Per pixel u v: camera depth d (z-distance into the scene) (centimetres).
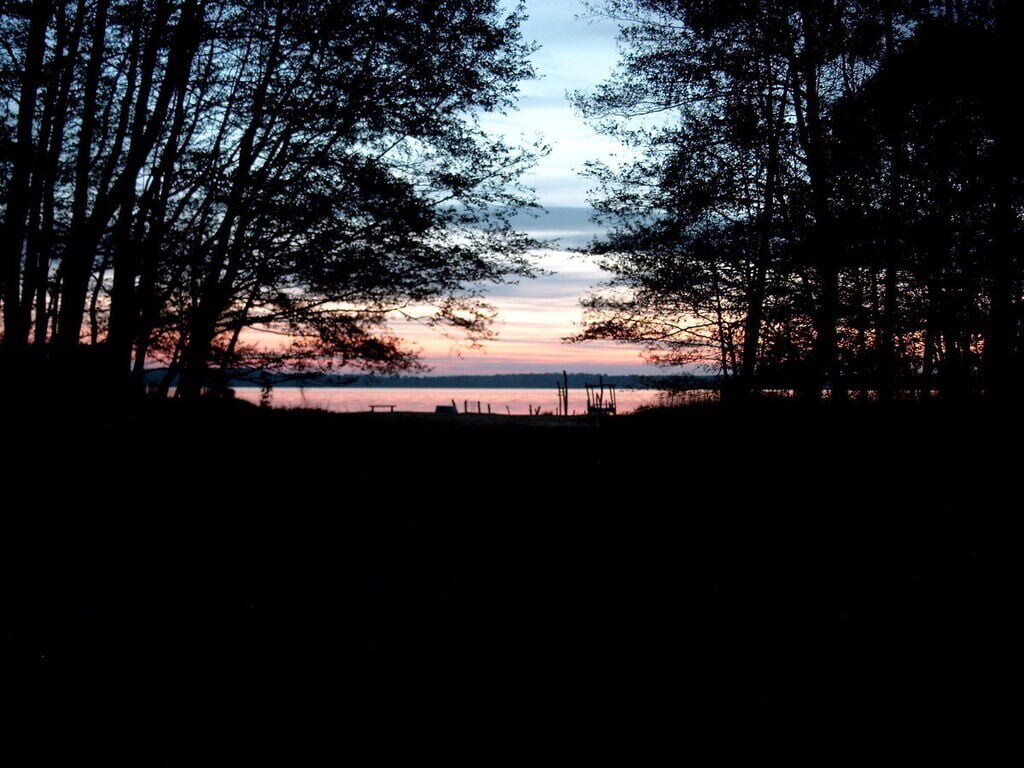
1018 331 1259
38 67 1310
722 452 1449
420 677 578
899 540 879
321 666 590
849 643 623
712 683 568
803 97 1644
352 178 1565
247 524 952
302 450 1387
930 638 629
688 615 693
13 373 1288
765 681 567
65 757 466
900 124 1246
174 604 703
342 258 1595
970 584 730
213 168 1517
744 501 1103
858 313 1434
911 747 483
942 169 1222
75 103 1418
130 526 909
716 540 921
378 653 616
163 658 600
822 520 983
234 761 466
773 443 1467
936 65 1185
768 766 468
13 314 1330
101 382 1423
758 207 1722
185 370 1611
